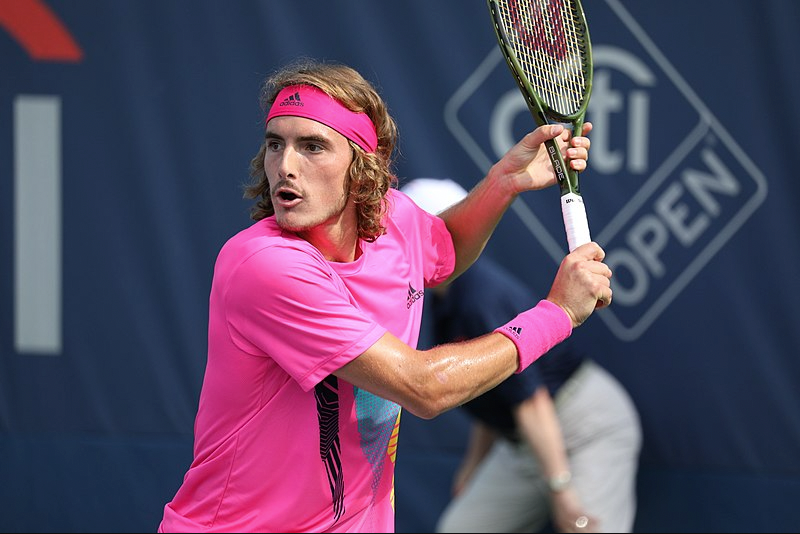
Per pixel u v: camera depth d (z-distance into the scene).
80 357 15.70
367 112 8.05
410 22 14.68
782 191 13.96
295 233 7.90
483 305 12.96
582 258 8.30
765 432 14.17
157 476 15.51
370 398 8.08
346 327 7.49
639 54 14.24
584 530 13.25
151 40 15.32
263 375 7.84
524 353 7.96
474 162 14.62
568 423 13.65
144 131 15.38
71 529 15.68
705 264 14.23
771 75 13.91
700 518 14.34
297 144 7.70
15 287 15.77
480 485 14.03
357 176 7.89
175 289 15.41
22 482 15.79
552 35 9.80
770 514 14.15
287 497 8.08
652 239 14.34
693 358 14.30
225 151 15.23
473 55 14.56
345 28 14.82
